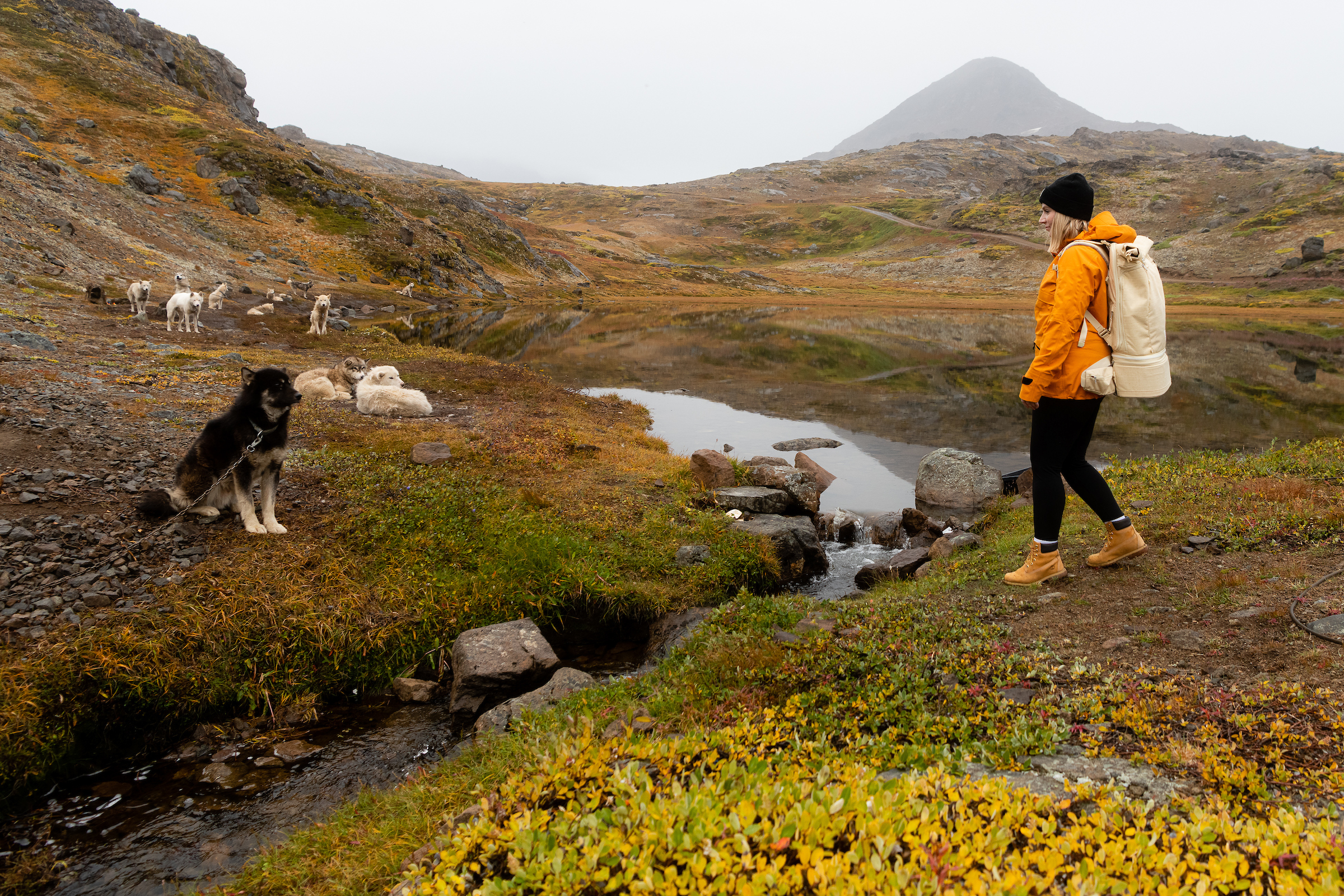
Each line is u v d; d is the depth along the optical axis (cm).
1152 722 291
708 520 775
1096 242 437
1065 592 484
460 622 558
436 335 3011
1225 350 2783
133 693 436
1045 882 168
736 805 208
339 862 291
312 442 970
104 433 817
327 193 5497
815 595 692
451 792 327
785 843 181
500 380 1677
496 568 626
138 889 317
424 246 5884
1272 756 248
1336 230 8256
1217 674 332
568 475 926
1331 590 396
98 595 500
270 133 8456
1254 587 427
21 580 504
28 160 3694
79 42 6875
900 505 951
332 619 527
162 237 3825
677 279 9675
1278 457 744
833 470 1123
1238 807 213
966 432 1389
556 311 5109
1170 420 1433
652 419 1489
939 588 548
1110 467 838
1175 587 458
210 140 5491
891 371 2262
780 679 377
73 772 402
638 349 2775
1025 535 647
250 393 600
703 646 467
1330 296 6325
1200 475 720
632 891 174
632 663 554
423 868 229
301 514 697
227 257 4097
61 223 3039
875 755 275
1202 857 188
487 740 389
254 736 446
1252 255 8356
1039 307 470
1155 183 12800
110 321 1966
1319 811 209
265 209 5103
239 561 575
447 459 930
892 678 359
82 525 587
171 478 723
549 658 495
